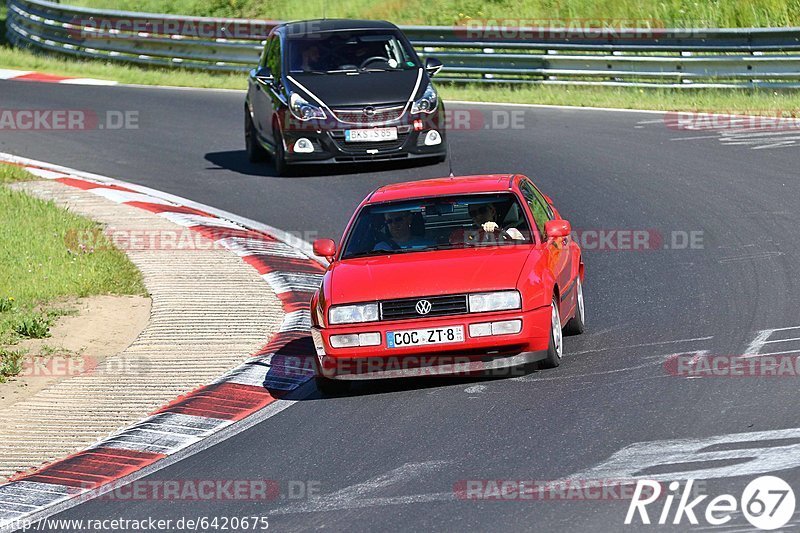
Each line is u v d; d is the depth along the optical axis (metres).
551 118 74.19
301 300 43.03
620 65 80.75
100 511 25.52
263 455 28.02
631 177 57.53
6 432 31.53
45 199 59.88
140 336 39.50
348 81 64.06
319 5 116.19
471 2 106.31
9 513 26.05
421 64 66.12
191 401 32.78
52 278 45.59
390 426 28.98
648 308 38.25
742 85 75.69
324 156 62.78
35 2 114.00
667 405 28.25
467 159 64.38
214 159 70.25
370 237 34.94
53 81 98.50
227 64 98.88
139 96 91.31
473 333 31.00
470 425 28.33
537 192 39.09
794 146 61.00
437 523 22.48
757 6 93.94
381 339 31.22
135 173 67.06
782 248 43.44
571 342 35.41
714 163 58.88
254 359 36.34
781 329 34.22
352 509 23.77
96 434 31.11
